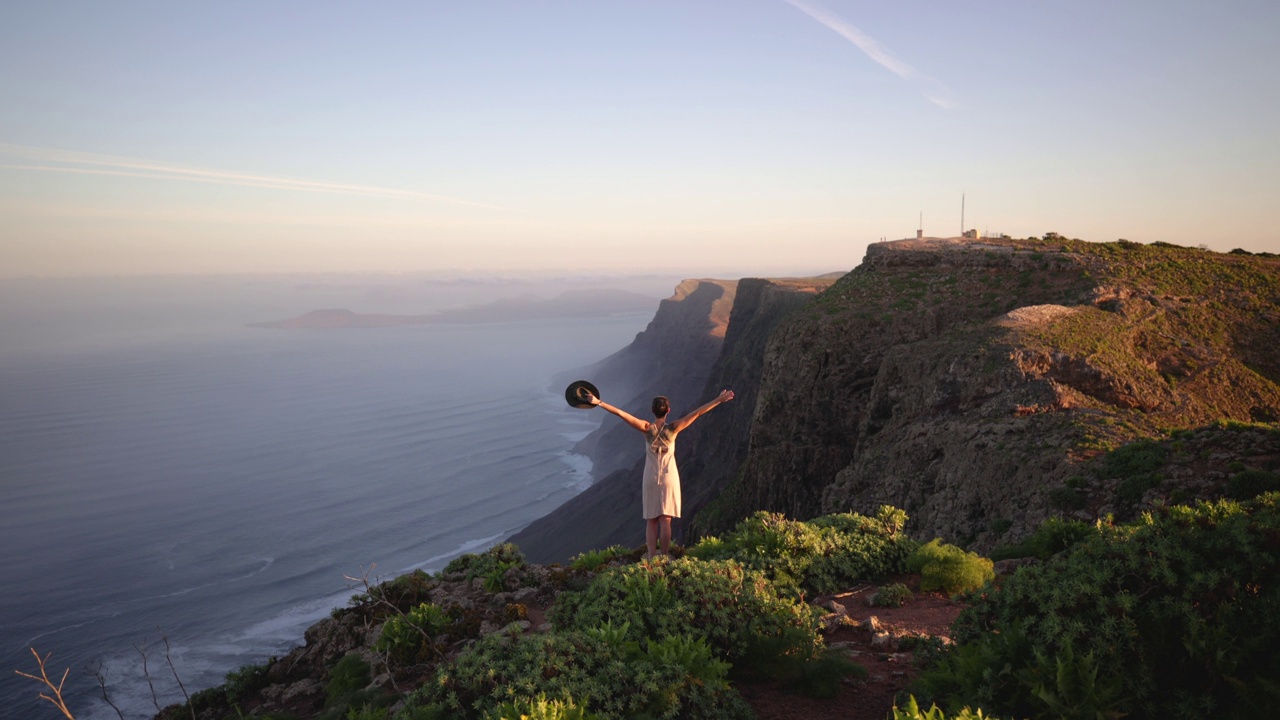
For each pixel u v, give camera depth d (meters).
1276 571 4.39
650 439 9.13
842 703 5.78
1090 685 4.26
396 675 7.81
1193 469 19.91
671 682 5.29
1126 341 39.91
